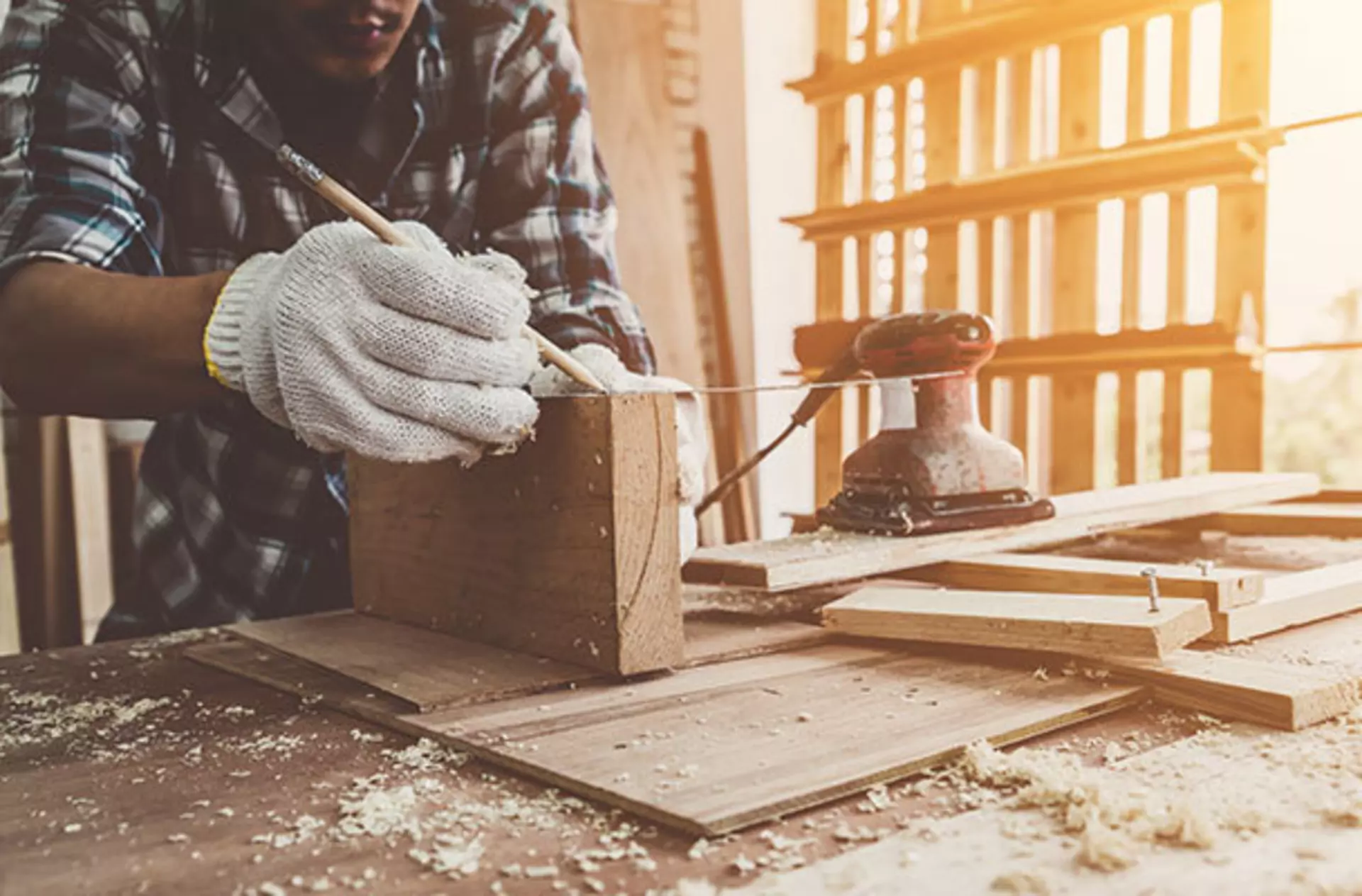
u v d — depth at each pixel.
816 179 3.42
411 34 1.47
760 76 3.79
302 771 0.73
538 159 1.54
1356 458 3.28
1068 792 0.62
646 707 0.82
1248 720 0.77
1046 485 3.28
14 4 1.29
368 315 0.81
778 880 0.54
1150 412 3.67
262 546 1.51
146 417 1.09
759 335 3.83
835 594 1.27
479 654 1.00
